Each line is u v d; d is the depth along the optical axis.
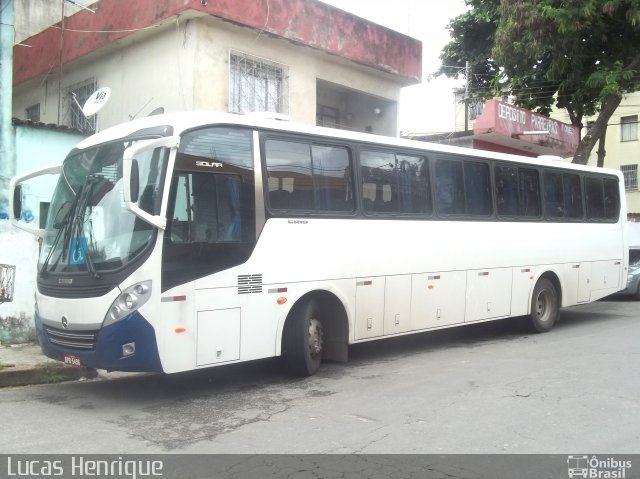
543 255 11.32
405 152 9.00
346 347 8.02
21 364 7.85
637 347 9.48
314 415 6.01
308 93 13.77
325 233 7.77
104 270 6.18
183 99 11.63
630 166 34.31
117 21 12.60
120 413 6.20
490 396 6.58
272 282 7.14
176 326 6.27
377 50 15.01
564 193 12.01
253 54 12.52
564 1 16.70
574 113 22.73
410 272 8.86
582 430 5.44
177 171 6.39
